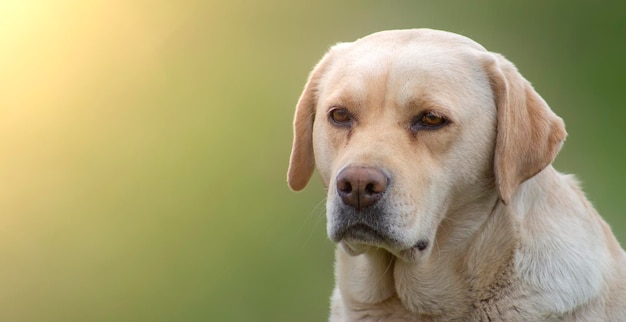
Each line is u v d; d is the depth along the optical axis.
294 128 6.45
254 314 12.81
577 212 6.01
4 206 15.42
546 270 5.76
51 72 19.25
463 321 5.90
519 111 5.84
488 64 5.88
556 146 5.88
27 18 20.02
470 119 5.75
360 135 5.68
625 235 12.84
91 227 14.71
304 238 13.73
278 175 15.75
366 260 6.07
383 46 6.00
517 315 5.76
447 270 5.88
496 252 5.82
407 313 6.05
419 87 5.70
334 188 5.57
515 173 5.76
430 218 5.66
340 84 5.94
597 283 5.84
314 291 12.85
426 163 5.64
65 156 16.55
